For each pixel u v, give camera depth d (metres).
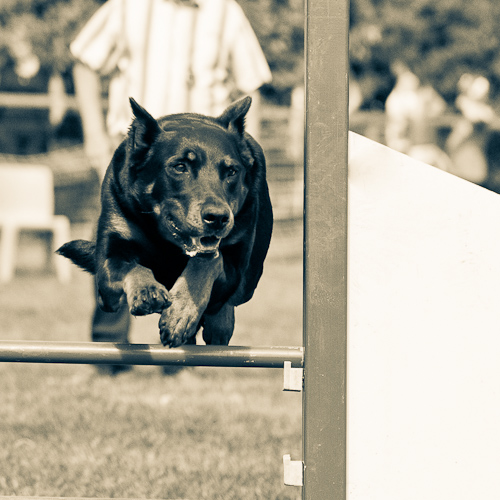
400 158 5.05
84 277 21.55
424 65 26.41
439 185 5.04
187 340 5.57
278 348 5.11
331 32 4.93
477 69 26.58
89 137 11.67
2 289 18.78
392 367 5.00
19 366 11.38
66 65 24.83
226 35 9.84
